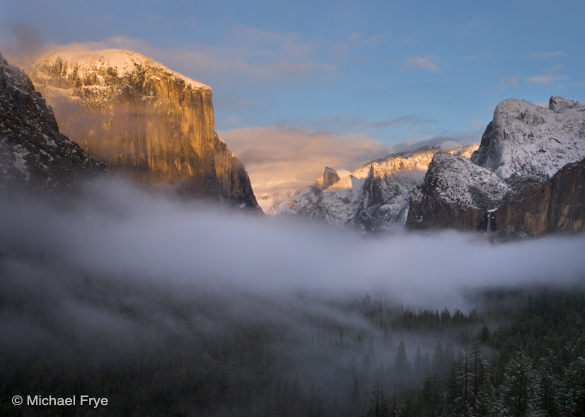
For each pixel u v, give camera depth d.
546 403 117.50
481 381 138.12
